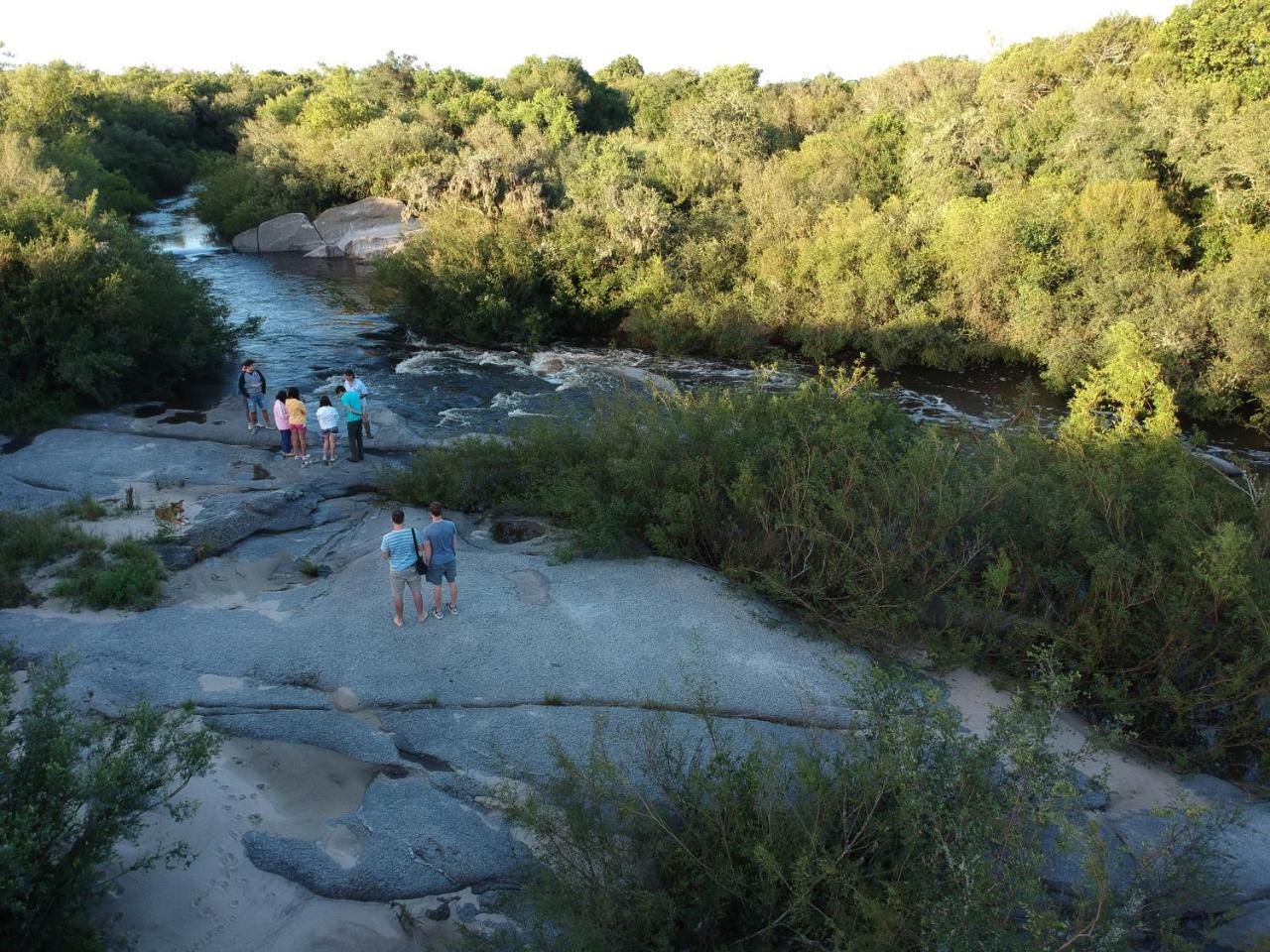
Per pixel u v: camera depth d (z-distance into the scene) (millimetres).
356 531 12719
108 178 47000
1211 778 7895
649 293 27094
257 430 16953
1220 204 23828
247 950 5797
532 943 5531
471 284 26234
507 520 13320
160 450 15750
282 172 44406
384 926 6027
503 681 8625
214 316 22344
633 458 12188
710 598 10281
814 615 9906
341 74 62406
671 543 11289
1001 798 5445
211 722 7941
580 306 27984
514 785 7250
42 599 10180
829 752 7613
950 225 25641
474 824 6887
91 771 5590
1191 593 8812
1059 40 32844
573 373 23688
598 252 28156
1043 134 28656
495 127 44656
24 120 46188
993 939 4586
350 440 15359
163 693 8375
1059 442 13125
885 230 25953
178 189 60656
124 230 21344
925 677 8969
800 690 8602
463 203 30922
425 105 51219
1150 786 7727
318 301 31031
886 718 6219
